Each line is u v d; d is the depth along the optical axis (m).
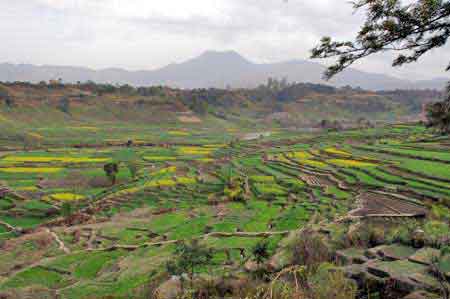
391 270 17.23
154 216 80.81
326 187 87.94
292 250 29.00
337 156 123.56
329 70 11.11
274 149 158.62
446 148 112.88
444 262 16.80
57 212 87.69
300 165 116.44
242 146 175.25
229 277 27.25
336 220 53.00
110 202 93.62
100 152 159.38
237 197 88.25
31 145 167.88
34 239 69.06
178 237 64.31
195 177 117.06
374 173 90.56
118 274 48.97
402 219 52.59
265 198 85.94
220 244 54.09
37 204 91.88
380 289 16.48
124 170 129.12
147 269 48.28
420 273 16.59
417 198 68.69
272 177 106.19
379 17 10.02
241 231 62.59
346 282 15.91
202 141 198.00
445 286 14.73
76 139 184.88
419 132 154.25
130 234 69.31
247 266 33.91
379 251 21.97
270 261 28.70
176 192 100.75
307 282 16.56
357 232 27.38
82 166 132.25
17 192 101.00
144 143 183.75
